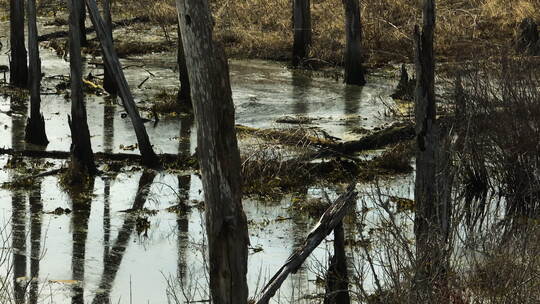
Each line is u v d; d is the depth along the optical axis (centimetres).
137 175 1575
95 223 1334
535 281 870
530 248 930
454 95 1505
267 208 1409
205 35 708
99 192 1480
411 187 1509
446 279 862
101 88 2166
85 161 1559
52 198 1443
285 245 1245
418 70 1071
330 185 1518
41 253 1206
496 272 872
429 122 1067
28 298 1062
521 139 1424
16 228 1302
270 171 1545
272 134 1727
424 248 878
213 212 732
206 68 711
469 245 937
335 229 909
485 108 1459
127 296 1075
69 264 1174
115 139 1762
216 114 716
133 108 1606
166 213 1388
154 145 1727
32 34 1686
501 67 1541
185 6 706
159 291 1090
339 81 2367
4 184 1493
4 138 1750
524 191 1376
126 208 1405
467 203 1370
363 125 1864
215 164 723
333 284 919
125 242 1259
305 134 1703
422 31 1073
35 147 1697
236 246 737
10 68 2188
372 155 1686
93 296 1074
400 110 2005
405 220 1312
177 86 2262
